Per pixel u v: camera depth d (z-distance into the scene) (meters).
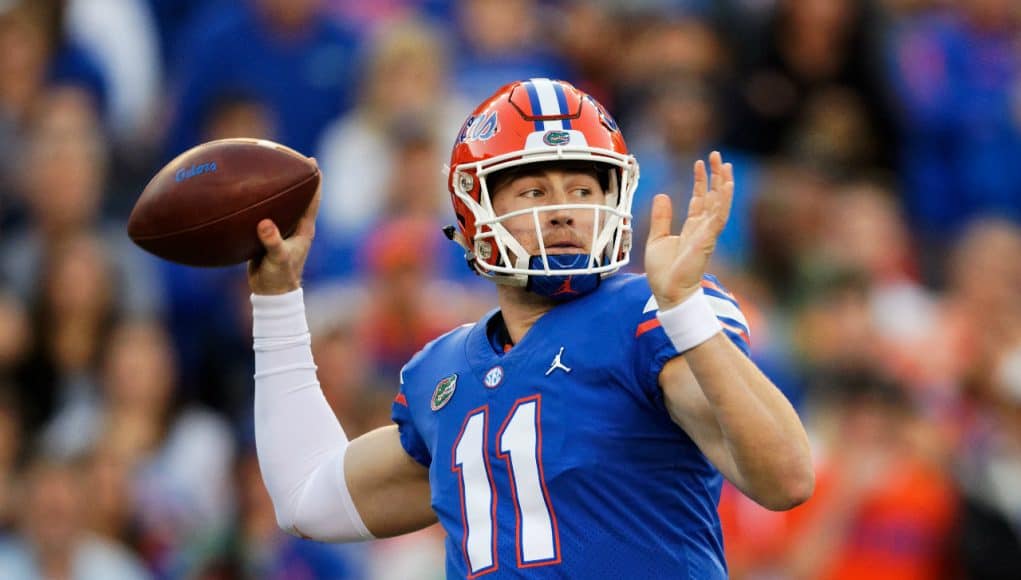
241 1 34.31
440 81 31.81
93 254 28.45
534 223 12.66
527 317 12.98
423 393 13.31
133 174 33.09
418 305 26.48
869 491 23.30
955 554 23.20
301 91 32.91
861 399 23.69
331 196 30.70
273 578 23.98
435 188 29.31
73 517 24.39
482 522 12.30
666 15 34.09
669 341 11.93
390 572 24.20
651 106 31.30
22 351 27.45
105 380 26.91
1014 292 27.41
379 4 35.62
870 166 33.06
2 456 26.19
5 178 31.33
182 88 33.00
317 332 25.48
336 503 14.05
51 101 33.34
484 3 33.41
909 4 37.50
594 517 11.98
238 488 24.48
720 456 11.70
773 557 23.42
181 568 24.55
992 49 35.34
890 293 29.27
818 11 32.56
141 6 36.25
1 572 24.19
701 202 11.60
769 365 26.17
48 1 34.41
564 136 12.68
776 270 29.88
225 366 28.67
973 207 34.22
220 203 13.64
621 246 12.95
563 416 12.12
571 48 34.22
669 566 12.00
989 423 26.45
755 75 32.66
